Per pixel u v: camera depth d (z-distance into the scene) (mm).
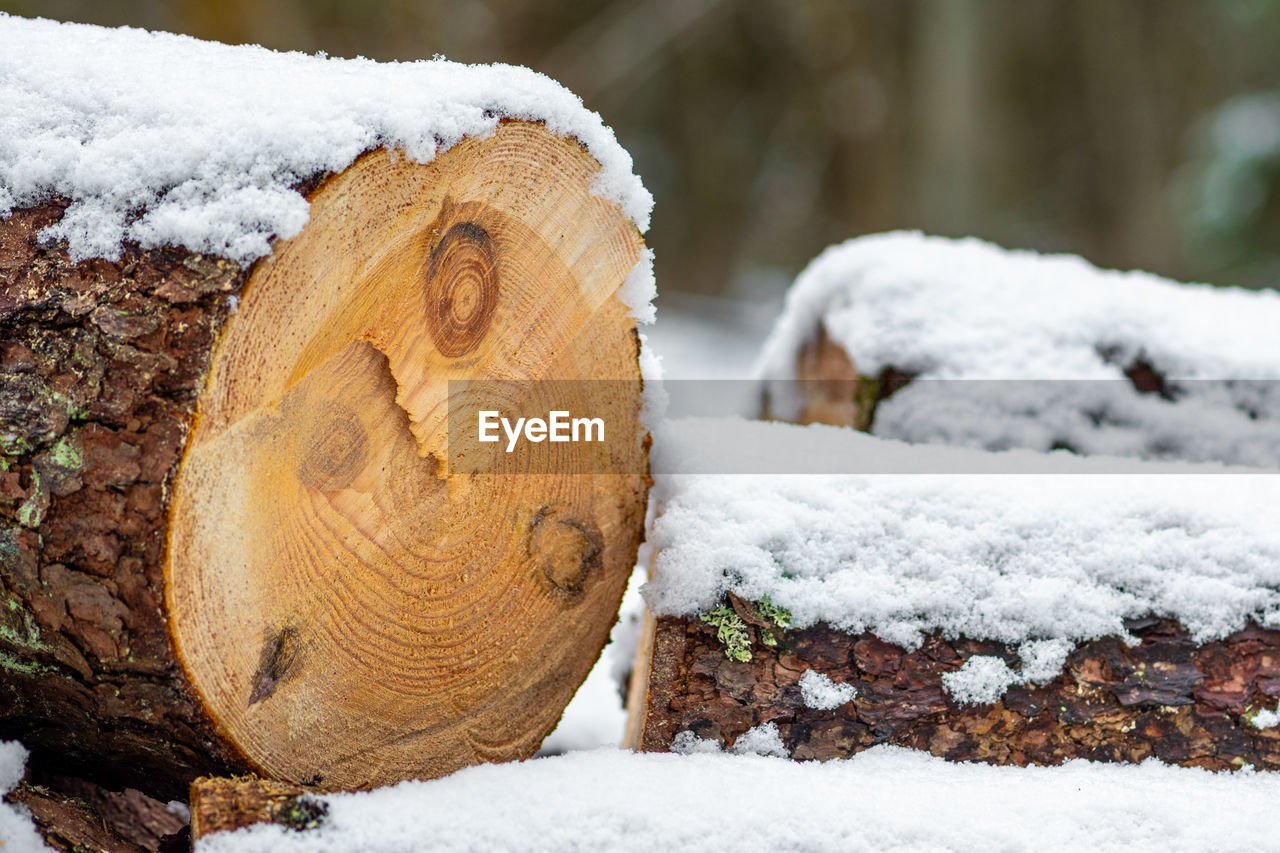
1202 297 2555
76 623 2043
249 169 2049
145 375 2031
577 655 2191
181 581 2035
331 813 2068
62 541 2037
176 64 2119
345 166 2049
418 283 2086
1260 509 2213
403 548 2102
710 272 12484
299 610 2072
